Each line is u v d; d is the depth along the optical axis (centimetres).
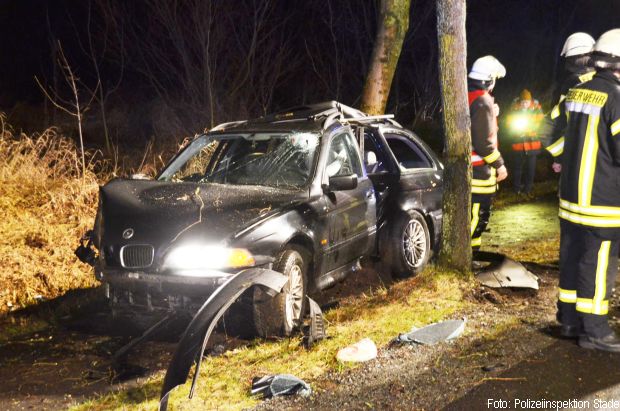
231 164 655
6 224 781
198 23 1384
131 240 534
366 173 683
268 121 684
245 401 435
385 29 973
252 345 536
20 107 1574
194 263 515
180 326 593
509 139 1546
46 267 728
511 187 1349
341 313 590
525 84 2077
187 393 448
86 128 1501
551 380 441
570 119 484
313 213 588
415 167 754
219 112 1352
